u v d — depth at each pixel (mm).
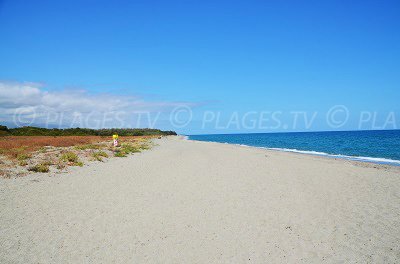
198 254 6961
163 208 10219
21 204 10000
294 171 18375
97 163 19859
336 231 8453
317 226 8805
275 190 13078
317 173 17625
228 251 7152
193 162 22625
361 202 11312
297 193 12602
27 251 6809
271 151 36281
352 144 54875
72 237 7637
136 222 8836
